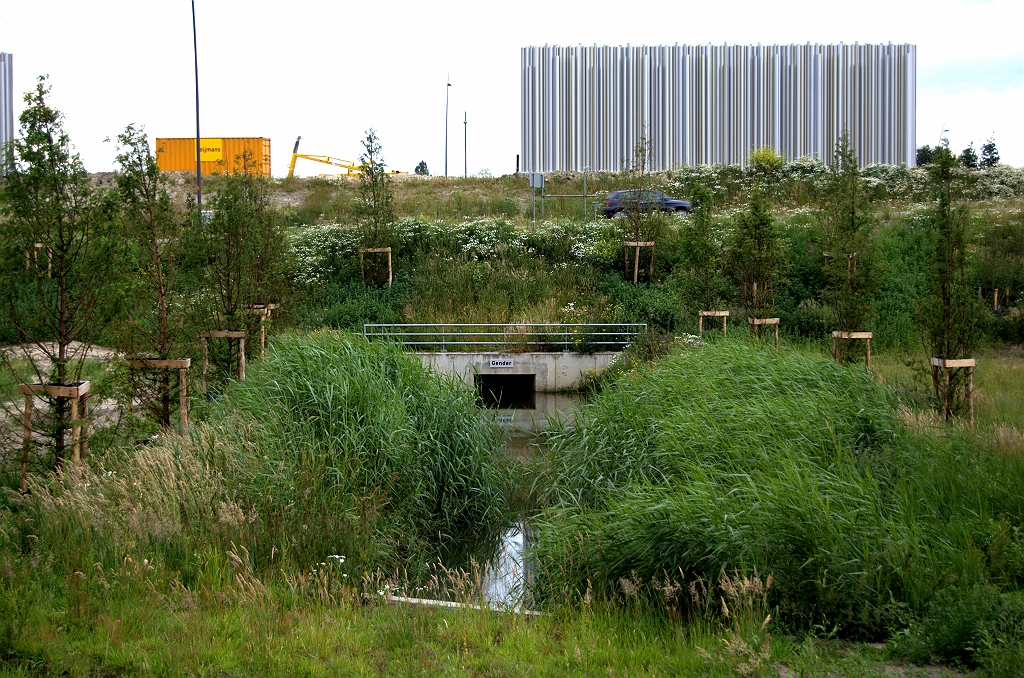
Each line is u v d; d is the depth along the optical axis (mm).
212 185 19438
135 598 7008
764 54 58906
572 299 26281
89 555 7652
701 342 16750
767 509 7609
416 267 28641
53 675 5645
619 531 7992
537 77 59031
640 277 28578
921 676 5828
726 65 59000
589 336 23781
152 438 10852
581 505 11008
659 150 59406
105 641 6117
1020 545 7555
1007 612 6285
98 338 10352
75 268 9766
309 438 11281
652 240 28531
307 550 8641
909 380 17297
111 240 9977
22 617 6188
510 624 6891
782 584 6996
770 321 19500
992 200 36969
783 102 59125
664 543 7582
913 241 28875
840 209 16672
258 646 6090
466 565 10648
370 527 9695
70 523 8180
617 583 7734
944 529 7840
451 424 12820
